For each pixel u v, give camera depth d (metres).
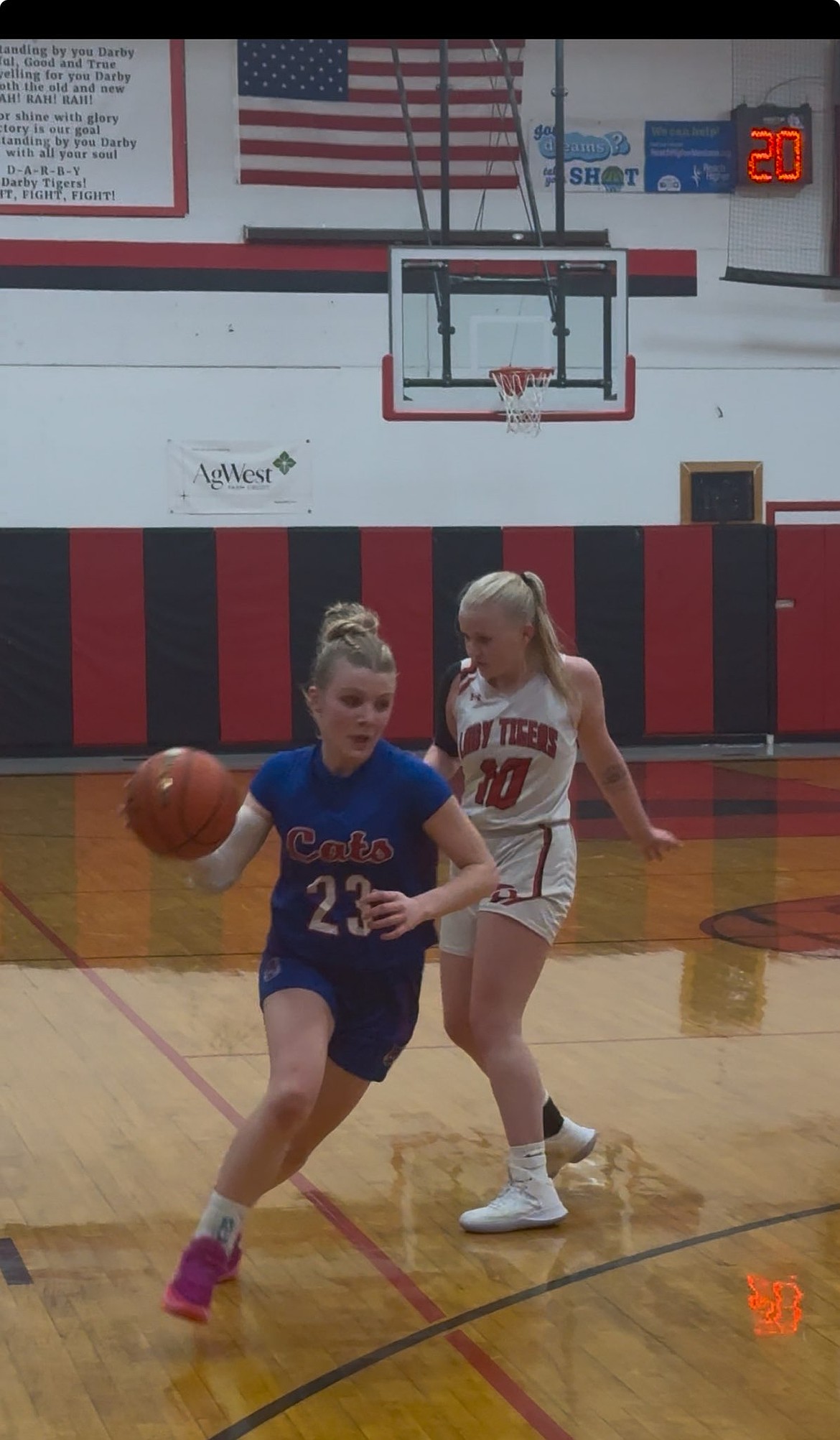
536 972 4.04
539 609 4.00
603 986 6.68
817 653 17.23
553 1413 2.96
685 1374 3.13
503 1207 3.96
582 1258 3.77
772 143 17.11
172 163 16.42
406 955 3.50
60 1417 2.96
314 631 16.59
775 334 17.36
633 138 17.08
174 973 6.95
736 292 17.27
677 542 16.98
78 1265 3.72
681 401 17.27
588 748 4.22
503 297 16.77
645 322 17.16
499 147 16.86
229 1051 5.65
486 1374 3.14
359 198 16.75
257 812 3.56
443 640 16.78
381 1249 3.83
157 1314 3.44
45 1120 4.85
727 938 7.66
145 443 16.59
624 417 17.06
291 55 16.48
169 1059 5.55
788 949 7.39
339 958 3.44
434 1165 4.45
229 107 16.45
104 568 16.20
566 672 4.05
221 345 16.62
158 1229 3.95
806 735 17.38
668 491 17.31
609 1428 2.90
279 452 16.78
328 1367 3.17
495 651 3.95
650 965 7.09
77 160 16.28
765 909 8.41
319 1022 3.38
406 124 16.59
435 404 16.86
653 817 12.02
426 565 16.69
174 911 8.45
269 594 16.48
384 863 3.46
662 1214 4.07
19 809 12.62
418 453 16.95
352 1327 3.38
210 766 3.38
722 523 17.33
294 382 16.75
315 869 3.47
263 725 16.56
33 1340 3.31
